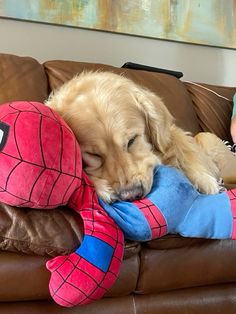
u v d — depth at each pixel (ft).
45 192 3.01
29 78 6.10
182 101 7.39
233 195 3.85
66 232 3.32
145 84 7.15
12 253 3.37
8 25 7.54
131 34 8.75
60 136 3.11
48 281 3.45
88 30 8.34
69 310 3.70
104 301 3.85
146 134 4.42
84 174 3.54
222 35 9.90
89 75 4.58
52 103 4.22
